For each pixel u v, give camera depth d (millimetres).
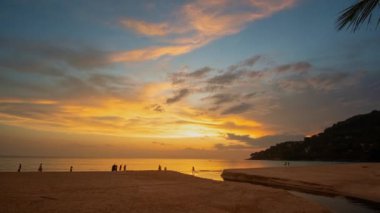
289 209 15688
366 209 19578
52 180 22516
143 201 14703
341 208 19938
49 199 13922
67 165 169375
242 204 15852
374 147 192500
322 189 31859
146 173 34500
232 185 25453
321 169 52250
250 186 25422
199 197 17234
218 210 13781
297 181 37250
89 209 12039
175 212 12633
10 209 11266
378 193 27000
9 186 17875
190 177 32312
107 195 16141
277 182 40938
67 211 11484
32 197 14258
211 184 25641
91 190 17953
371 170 46219
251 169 60375
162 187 21547
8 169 112750
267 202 17219
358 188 30094
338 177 39625
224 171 59281
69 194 15875
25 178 23000
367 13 8156
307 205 17344
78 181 22734
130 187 20578
